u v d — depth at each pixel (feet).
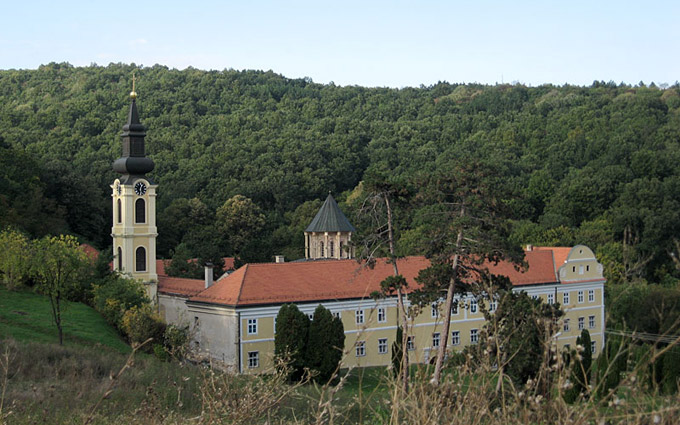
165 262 319.88
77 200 366.22
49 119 646.33
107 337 218.18
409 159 595.47
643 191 390.21
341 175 575.38
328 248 311.68
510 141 586.86
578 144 538.47
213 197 484.33
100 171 462.60
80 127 622.13
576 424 30.96
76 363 128.88
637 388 31.73
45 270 206.59
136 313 223.71
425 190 159.63
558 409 31.78
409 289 237.66
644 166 446.60
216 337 223.51
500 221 153.58
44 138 576.20
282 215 487.20
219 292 225.56
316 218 316.19
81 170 465.06
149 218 274.36
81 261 229.04
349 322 228.63
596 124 590.14
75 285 245.04
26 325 215.51
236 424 44.60
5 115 644.69
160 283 276.82
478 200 153.07
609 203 417.28
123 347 212.84
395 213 161.27
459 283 154.51
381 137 650.84
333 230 311.27
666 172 449.48
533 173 474.49
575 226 418.10
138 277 270.46
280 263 234.17
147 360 151.23
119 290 246.06
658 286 219.41
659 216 350.64
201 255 314.35
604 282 279.08
